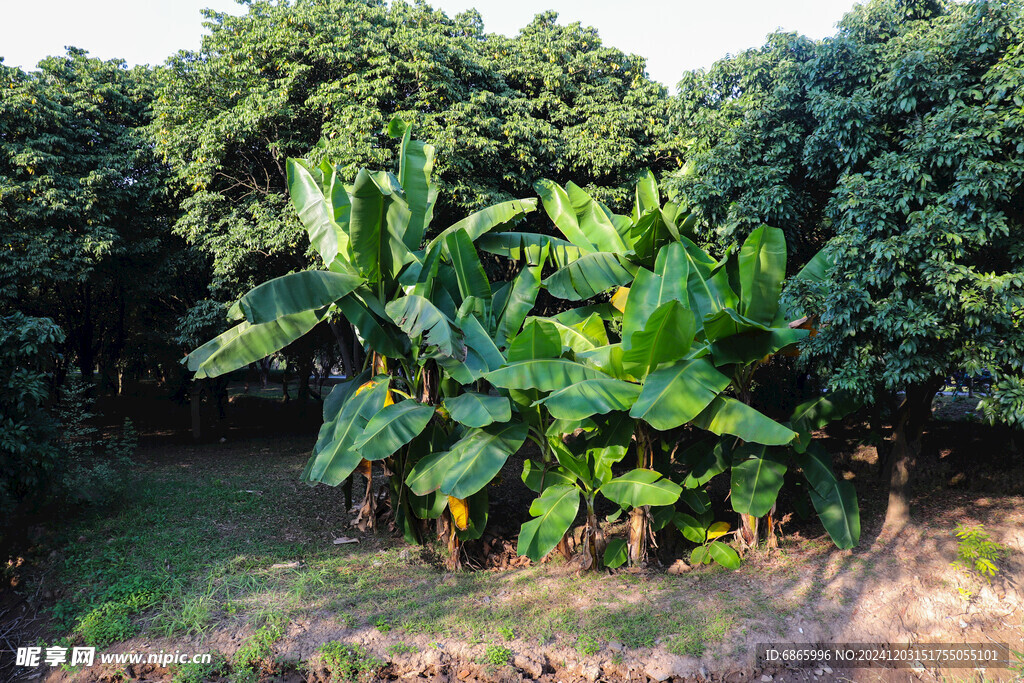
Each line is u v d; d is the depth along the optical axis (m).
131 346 22.19
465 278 9.27
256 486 13.28
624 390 7.69
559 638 7.39
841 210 8.64
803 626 7.79
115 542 9.61
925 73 8.12
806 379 19.17
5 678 6.91
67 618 7.80
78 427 11.13
